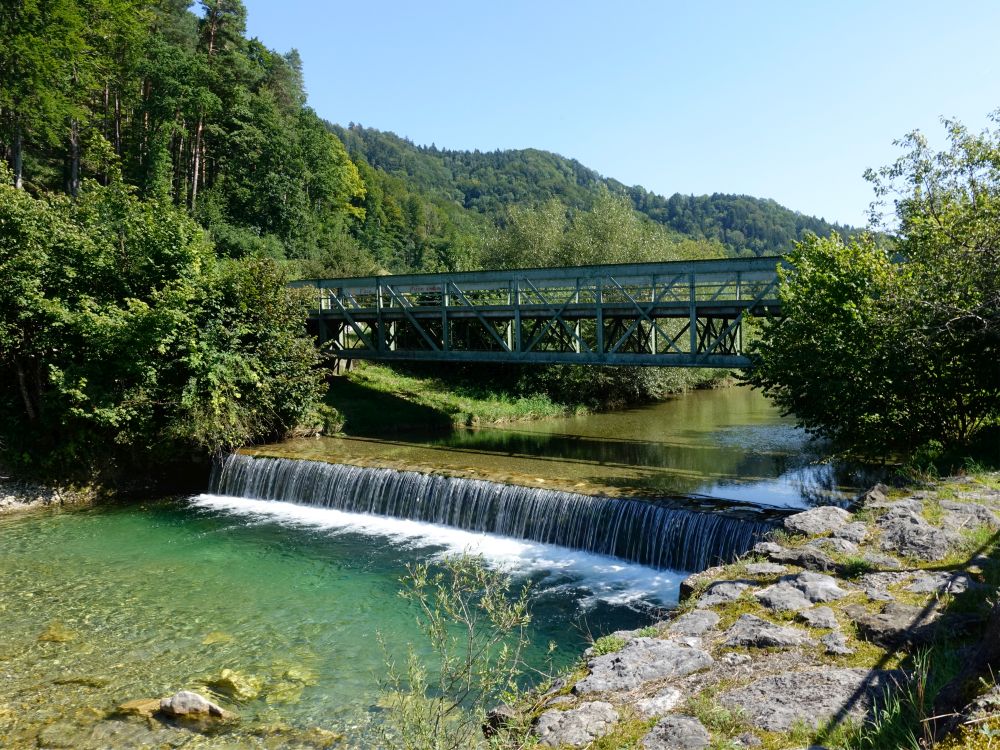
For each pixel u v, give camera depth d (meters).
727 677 5.71
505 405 33.88
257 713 9.10
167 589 13.68
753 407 37.94
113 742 8.45
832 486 18.22
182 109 51.53
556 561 15.10
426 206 164.12
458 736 6.18
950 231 14.88
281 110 75.75
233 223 56.62
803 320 16.33
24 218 21.00
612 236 41.22
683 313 24.03
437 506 18.23
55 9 34.66
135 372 21.22
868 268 16.27
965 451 14.23
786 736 4.68
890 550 8.31
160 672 10.30
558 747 4.97
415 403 32.12
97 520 18.69
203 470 22.58
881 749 4.27
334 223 73.81
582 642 11.16
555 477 18.70
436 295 36.31
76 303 21.62
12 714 9.12
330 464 20.22
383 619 12.22
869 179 17.64
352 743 8.35
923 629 5.90
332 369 33.47
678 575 14.07
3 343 20.33
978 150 16.38
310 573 14.55
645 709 5.37
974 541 8.11
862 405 15.48
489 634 11.48
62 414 20.58
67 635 11.58
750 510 14.41
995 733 3.40
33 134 39.50
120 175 24.00
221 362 22.45
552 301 37.47
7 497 19.70
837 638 6.09
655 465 21.31
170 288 22.31
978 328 14.08
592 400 37.59
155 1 49.22
